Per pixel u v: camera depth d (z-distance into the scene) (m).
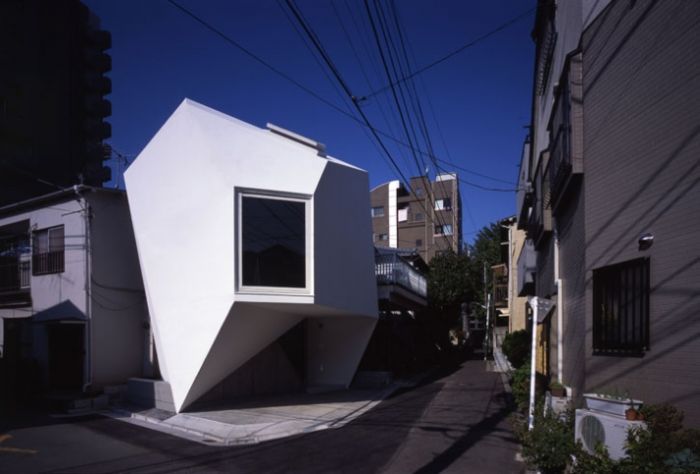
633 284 7.14
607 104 7.88
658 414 5.97
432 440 9.89
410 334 26.06
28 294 18.06
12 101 34.91
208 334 13.38
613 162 7.69
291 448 9.68
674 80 6.47
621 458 5.83
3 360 17.00
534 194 15.16
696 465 5.03
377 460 8.56
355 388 17.61
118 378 16.42
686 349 6.08
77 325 16.36
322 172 14.41
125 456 9.32
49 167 36.59
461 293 32.69
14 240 19.03
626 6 7.44
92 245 16.33
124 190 17.08
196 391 13.82
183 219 14.16
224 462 8.74
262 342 15.12
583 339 8.64
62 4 39.12
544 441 7.07
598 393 7.38
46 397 15.26
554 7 11.66
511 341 18.73
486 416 12.30
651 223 6.78
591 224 8.26
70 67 39.12
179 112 14.39
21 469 8.48
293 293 13.67
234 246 13.16
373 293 17.12
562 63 10.63
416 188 48.22
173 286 14.20
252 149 13.89
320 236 14.35
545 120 13.23
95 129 40.16
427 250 46.88
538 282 16.05
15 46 35.53
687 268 6.14
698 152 6.08
